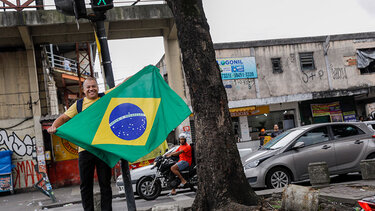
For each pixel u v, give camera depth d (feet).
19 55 60.13
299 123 82.69
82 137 14.60
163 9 60.95
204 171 17.97
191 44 18.33
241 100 78.84
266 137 52.06
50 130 14.61
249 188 18.13
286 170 29.43
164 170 34.04
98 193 20.18
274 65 82.28
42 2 59.82
